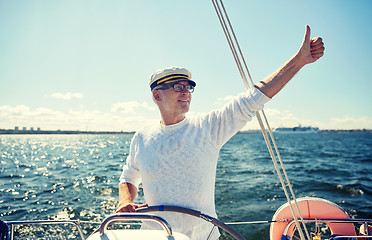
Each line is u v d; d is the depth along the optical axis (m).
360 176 12.73
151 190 1.42
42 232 4.77
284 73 1.18
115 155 27.58
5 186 10.55
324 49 1.14
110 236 1.05
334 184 10.40
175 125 1.42
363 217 6.29
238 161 19.44
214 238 1.41
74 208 7.10
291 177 12.16
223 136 1.38
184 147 1.38
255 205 7.23
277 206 7.09
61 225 5.11
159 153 1.40
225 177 12.09
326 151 31.58
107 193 9.01
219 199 7.90
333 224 1.91
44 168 16.86
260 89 1.21
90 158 24.27
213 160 1.41
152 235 1.07
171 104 1.39
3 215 6.56
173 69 1.39
